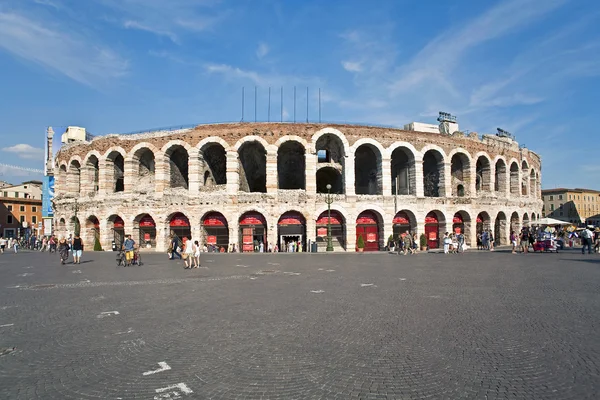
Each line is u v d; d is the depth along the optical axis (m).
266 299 14.00
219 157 48.22
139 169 46.88
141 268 25.66
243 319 11.01
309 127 43.78
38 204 101.81
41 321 11.21
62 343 9.07
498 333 9.34
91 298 14.70
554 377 6.75
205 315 11.59
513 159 54.94
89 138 58.53
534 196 61.47
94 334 9.76
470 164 49.31
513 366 7.25
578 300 13.21
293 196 42.78
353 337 9.12
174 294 15.33
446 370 7.08
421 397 6.03
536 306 12.30
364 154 52.03
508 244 52.94
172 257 33.56
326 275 20.84
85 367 7.51
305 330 9.77
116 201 45.12
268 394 6.17
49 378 7.02
